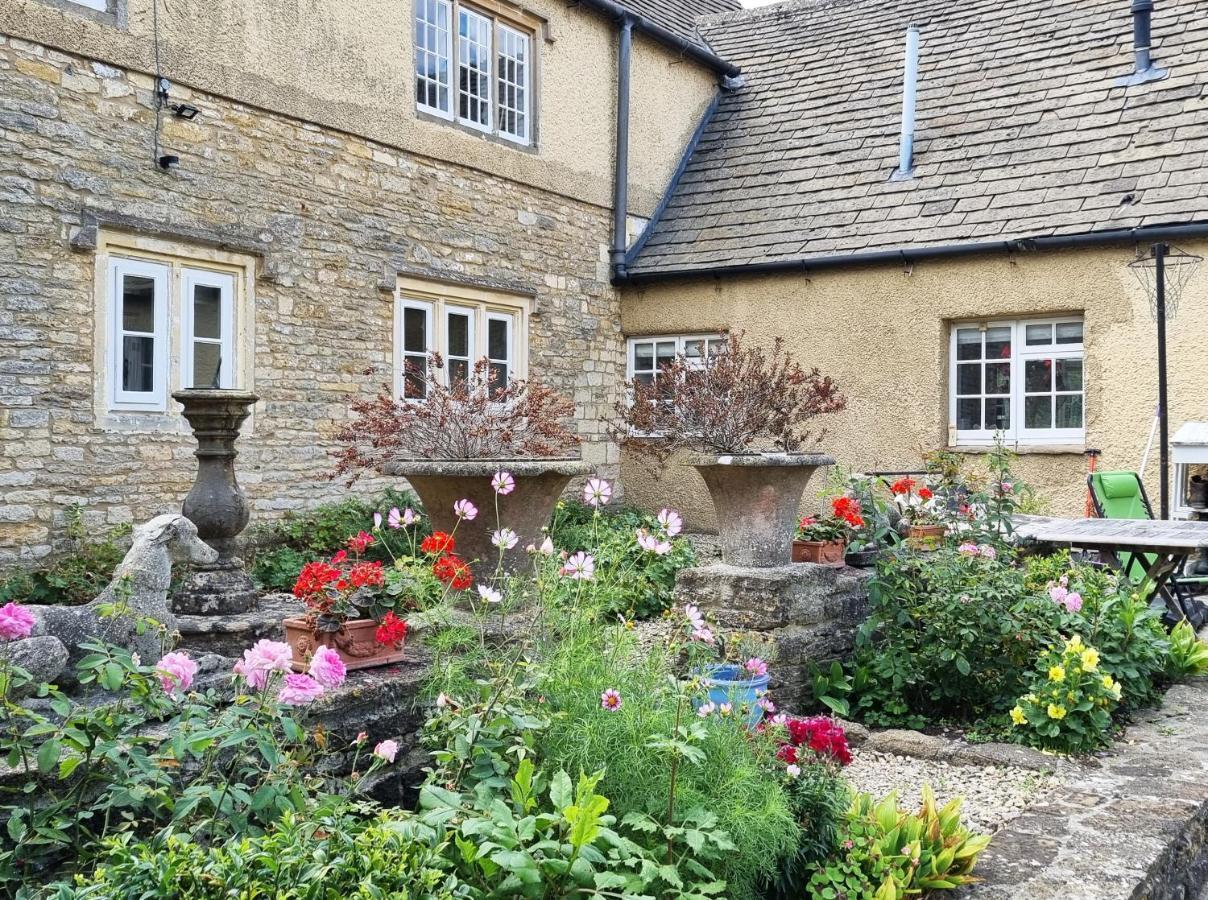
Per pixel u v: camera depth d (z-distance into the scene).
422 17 10.23
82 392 7.54
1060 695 5.00
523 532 4.88
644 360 12.67
